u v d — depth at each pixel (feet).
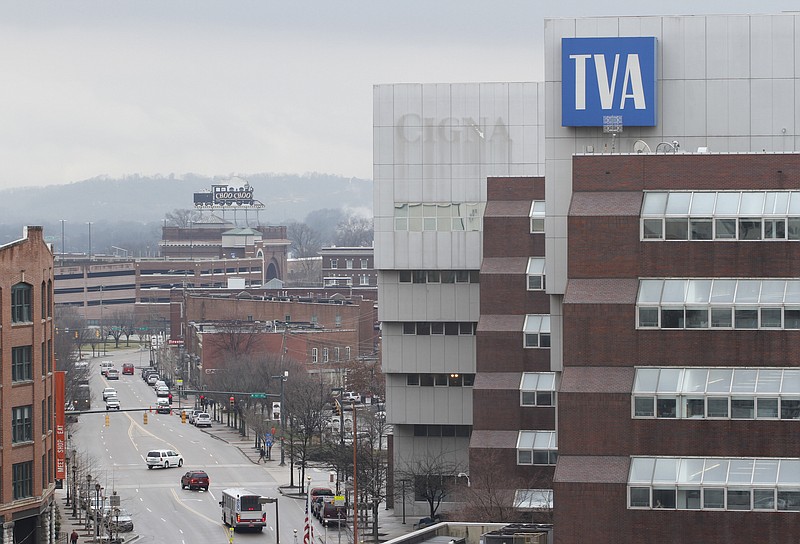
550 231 529.45
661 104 523.29
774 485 453.99
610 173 487.61
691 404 464.65
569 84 520.42
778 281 471.62
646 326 472.03
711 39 521.65
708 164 482.28
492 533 411.95
